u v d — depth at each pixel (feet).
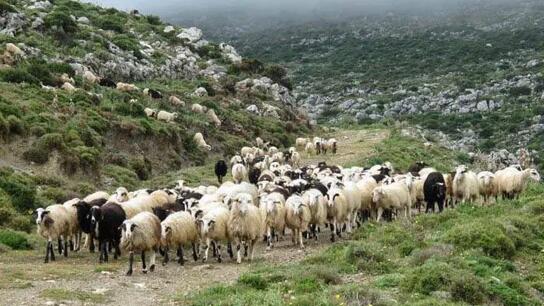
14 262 57.00
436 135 279.49
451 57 547.08
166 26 297.53
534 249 55.47
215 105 194.39
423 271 43.60
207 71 247.50
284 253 62.49
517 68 447.42
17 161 100.32
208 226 57.77
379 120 358.84
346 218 71.92
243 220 58.03
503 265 49.21
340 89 478.59
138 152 130.93
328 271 46.73
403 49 644.69
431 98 400.06
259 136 193.47
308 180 90.84
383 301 39.11
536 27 643.04
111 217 57.88
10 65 149.18
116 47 207.41
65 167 103.30
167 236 55.72
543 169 200.95
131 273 52.24
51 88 140.26
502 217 63.82
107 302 42.45
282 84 273.13
